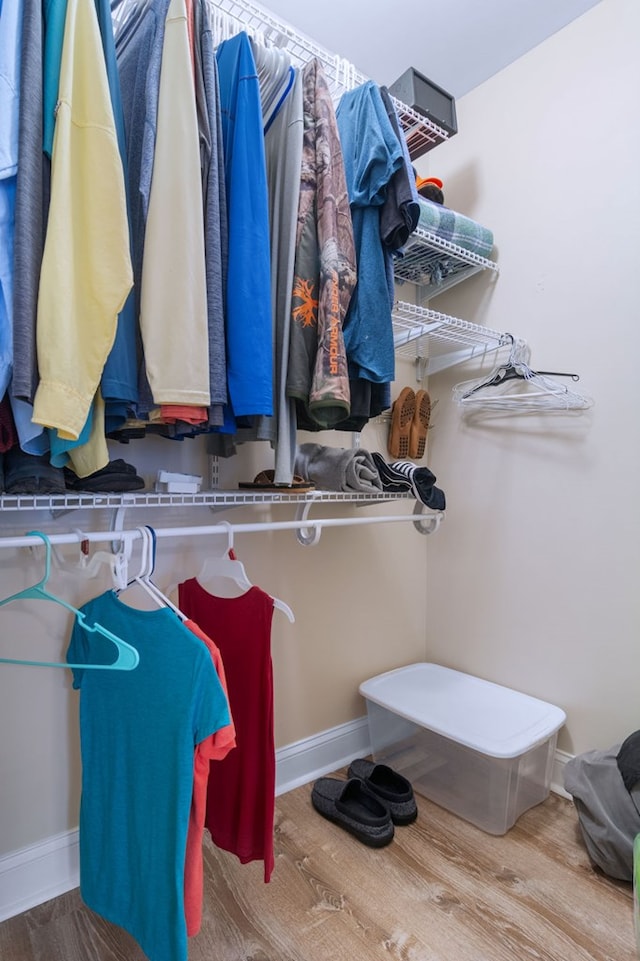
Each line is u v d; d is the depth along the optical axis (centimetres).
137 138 86
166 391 81
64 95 73
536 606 172
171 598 141
